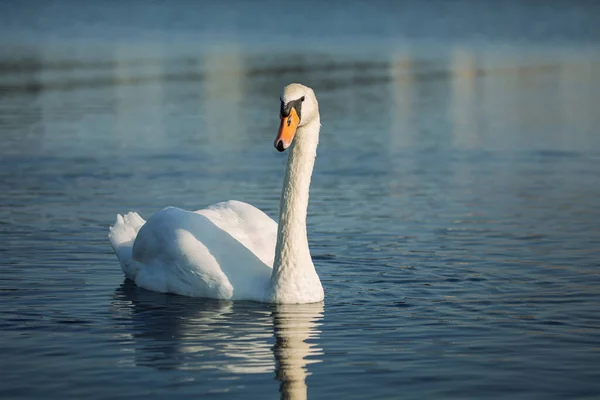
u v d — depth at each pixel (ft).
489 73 154.71
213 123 99.71
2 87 132.26
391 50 195.21
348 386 27.78
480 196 61.52
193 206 57.93
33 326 33.86
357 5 331.57
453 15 286.87
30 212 55.62
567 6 300.40
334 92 129.90
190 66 163.63
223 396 26.96
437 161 76.48
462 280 40.50
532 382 28.12
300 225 36.91
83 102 117.39
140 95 125.70
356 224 52.85
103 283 40.40
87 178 67.82
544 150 81.92
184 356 30.53
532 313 35.32
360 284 40.04
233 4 355.77
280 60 173.06
